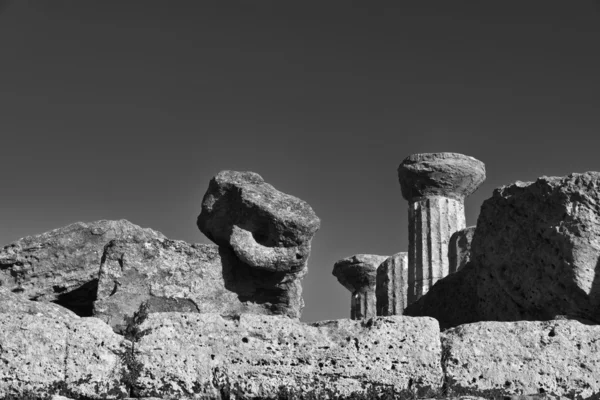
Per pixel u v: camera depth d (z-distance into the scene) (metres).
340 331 12.21
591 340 12.30
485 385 12.09
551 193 13.59
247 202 15.32
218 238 15.72
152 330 12.12
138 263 15.20
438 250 20.47
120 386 11.91
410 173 20.91
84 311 16.62
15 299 13.75
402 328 12.21
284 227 15.25
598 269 13.18
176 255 15.30
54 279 16.39
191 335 12.12
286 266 15.27
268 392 11.93
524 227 13.98
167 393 11.91
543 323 12.41
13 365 11.88
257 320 12.23
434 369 12.09
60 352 11.97
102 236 16.61
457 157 20.91
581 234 13.25
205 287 15.23
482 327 12.37
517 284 14.04
